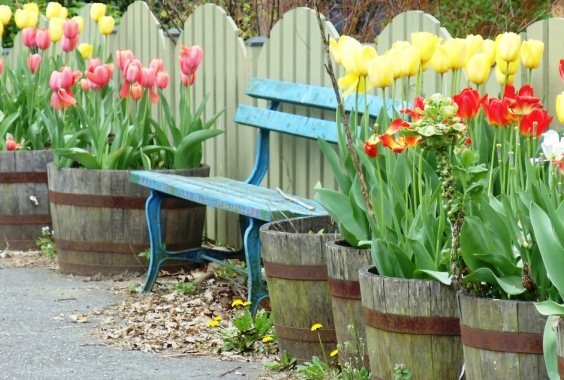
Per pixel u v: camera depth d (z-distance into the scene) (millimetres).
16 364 8234
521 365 5832
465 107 6594
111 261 11281
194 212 11109
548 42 8297
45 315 9789
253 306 9078
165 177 10773
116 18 20266
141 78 11508
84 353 8531
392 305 6484
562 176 6520
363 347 7230
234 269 10336
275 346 8539
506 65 7355
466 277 6109
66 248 11477
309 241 7836
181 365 8164
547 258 5613
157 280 11039
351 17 13039
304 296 7891
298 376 7812
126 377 7844
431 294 6367
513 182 6609
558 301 5965
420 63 7496
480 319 5922
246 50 11891
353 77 7617
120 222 11188
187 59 11508
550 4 12984
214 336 8930
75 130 12695
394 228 7246
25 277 11531
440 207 6723
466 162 6242
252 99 11836
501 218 6184
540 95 8383
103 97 13188
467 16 13938
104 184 11148
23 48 17516
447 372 6402
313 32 10711
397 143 6473
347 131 7074
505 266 6059
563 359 5316
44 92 13914
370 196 7219
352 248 7207
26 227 12914
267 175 11664
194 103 13016
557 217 5672
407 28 9594
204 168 11539
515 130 7195
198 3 15367
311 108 10945
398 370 6469
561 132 7797
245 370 8016
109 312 9859
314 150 10852
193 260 11000
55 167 11422
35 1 21344
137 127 11703
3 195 12867
